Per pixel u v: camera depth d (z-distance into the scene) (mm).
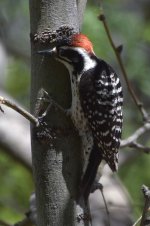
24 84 19297
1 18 19000
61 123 9758
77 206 9633
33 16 9812
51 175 9656
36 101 9781
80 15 10141
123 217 12516
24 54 19875
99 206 12406
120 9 19047
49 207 9625
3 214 15492
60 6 9797
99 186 10227
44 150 9672
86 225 9656
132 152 17750
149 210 8531
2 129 14250
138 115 18422
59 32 9789
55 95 9789
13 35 19641
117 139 10547
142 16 20812
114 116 10539
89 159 10188
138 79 18656
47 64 9766
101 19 11312
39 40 9773
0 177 16719
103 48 16969
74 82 10078
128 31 18641
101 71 10602
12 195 16531
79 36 10195
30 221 11594
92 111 10383
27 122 14602
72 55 10031
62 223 9594
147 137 17969
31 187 16688
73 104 9922
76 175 9750
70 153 9742
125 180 17906
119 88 10703
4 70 17250
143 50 18906
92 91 10406
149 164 18109
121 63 11734
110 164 10383
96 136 10367
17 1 18328
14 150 14180
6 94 16312
